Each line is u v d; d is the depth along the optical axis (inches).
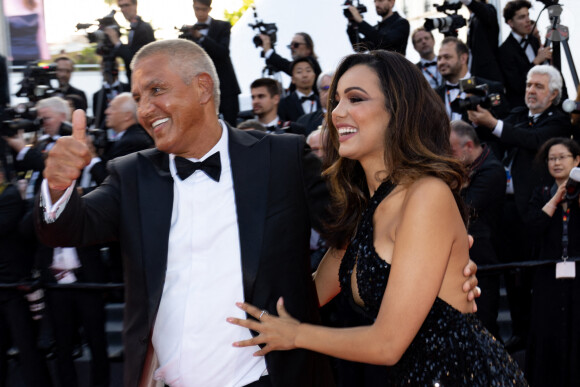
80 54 292.0
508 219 195.6
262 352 82.0
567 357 156.5
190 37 225.5
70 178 77.2
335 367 161.9
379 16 236.5
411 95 78.9
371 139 79.4
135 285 85.0
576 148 166.4
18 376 174.9
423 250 73.9
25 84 199.0
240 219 84.5
